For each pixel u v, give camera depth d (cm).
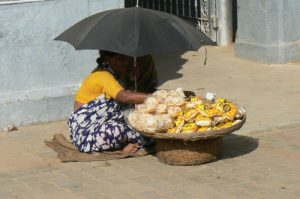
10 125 712
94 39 544
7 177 564
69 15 721
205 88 874
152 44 531
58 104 731
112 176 557
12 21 699
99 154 600
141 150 609
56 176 562
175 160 571
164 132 556
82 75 741
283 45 1008
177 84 901
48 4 711
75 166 584
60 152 612
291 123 697
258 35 1022
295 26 1017
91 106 607
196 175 552
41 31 713
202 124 550
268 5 998
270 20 1002
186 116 555
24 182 551
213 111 553
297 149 617
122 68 602
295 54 1019
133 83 611
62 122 731
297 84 880
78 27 576
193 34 555
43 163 596
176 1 1266
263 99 807
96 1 730
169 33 541
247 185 527
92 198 510
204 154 571
